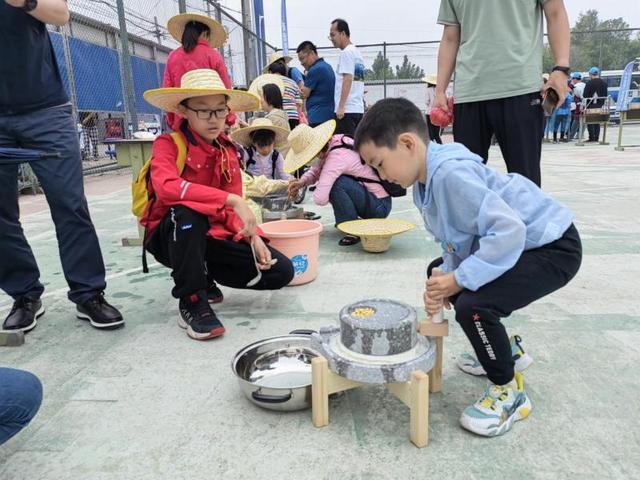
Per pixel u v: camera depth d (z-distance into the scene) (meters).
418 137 1.37
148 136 3.49
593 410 1.46
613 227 3.57
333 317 2.19
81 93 7.89
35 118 1.97
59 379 1.73
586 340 1.88
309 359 1.72
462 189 1.29
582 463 1.25
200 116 1.96
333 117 5.81
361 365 1.33
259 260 2.09
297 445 1.35
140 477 1.25
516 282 1.32
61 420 1.49
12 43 1.82
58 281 2.82
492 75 2.14
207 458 1.31
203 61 3.53
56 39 7.25
